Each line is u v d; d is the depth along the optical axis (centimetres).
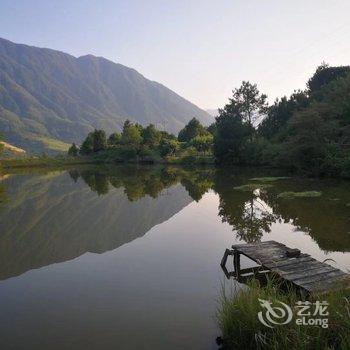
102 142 11219
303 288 947
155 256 1527
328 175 3972
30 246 1772
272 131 6856
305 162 4297
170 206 2775
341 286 888
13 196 3594
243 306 819
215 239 1766
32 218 2464
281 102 7019
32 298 1137
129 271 1352
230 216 2295
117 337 874
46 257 1588
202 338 852
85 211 2678
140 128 11619
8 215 2586
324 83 6988
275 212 2319
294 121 4247
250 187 3569
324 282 976
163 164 8888
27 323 968
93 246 1738
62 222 2312
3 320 991
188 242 1731
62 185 4519
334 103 4556
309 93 7169
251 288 883
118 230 2050
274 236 1755
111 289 1180
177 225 2111
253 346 766
